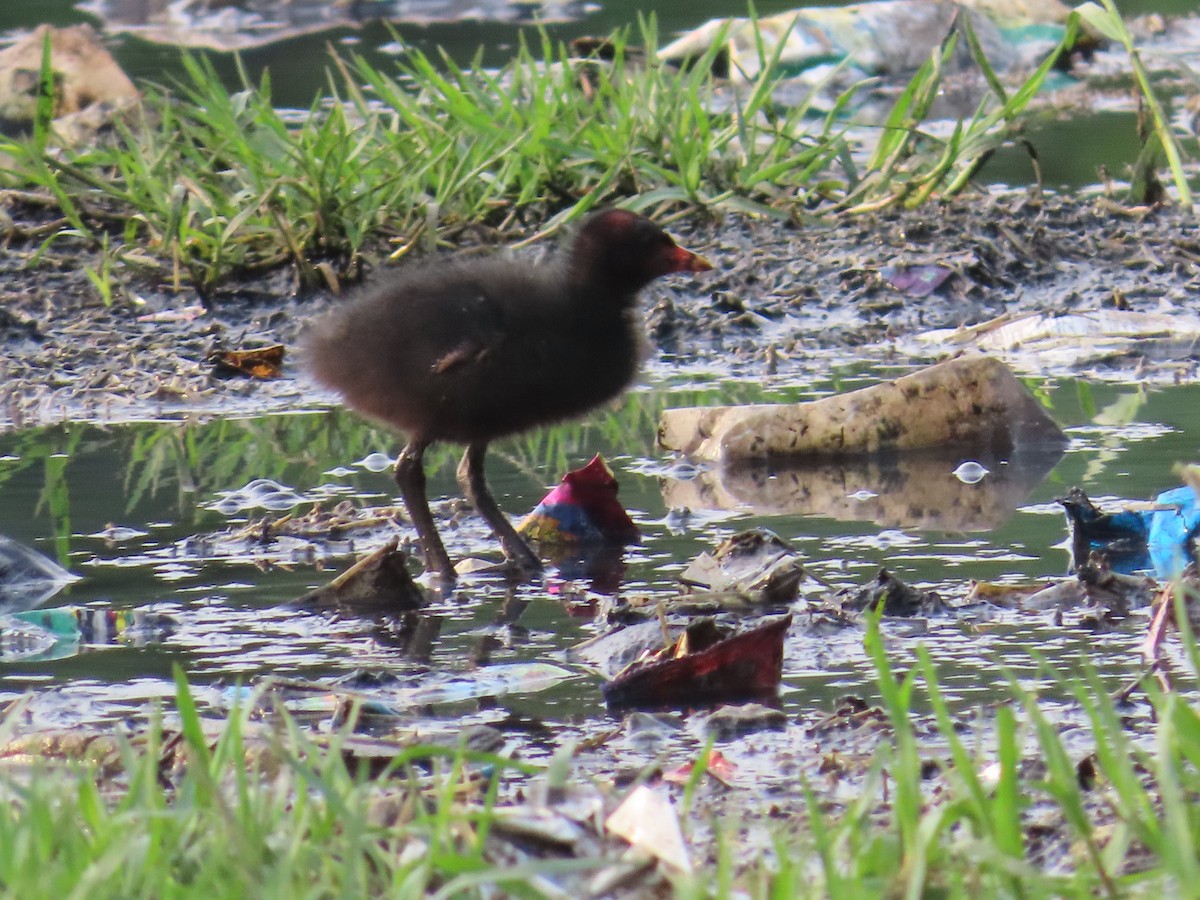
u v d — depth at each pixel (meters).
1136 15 31.95
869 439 11.49
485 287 9.63
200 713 6.91
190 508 10.30
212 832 4.78
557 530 9.69
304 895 4.38
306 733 6.46
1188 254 16.27
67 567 9.13
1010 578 8.58
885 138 17.91
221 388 13.48
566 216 15.84
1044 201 17.67
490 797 4.92
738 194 17.14
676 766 6.29
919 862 4.24
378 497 10.59
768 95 17.84
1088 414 12.11
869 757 6.25
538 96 16.67
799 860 4.73
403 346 9.45
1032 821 5.51
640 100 17.44
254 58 28.17
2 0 35.84
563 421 9.91
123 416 12.75
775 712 6.78
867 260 16.08
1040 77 17.39
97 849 4.54
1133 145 22.19
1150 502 9.43
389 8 34.41
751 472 11.16
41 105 15.98
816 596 8.37
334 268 15.70
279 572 9.09
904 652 7.56
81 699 7.12
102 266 15.60
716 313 15.19
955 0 28.33
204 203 16.16
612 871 4.86
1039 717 4.88
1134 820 4.43
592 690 7.26
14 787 4.92
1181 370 13.33
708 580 8.75
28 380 13.47
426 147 16.64
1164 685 6.71
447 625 8.23
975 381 11.55
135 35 31.36
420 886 4.36
